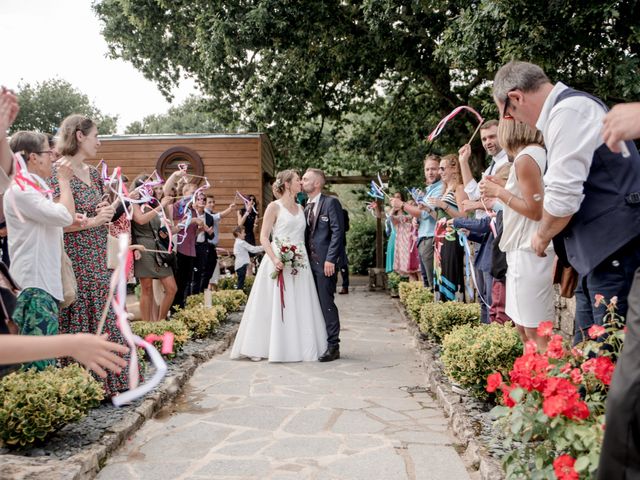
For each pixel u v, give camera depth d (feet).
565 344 9.11
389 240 43.21
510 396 8.22
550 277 11.51
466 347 14.14
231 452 12.01
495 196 11.25
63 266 13.03
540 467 7.93
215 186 50.49
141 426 13.51
